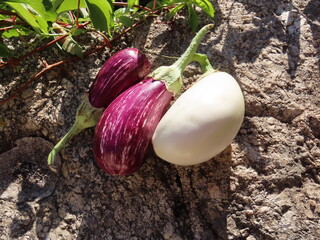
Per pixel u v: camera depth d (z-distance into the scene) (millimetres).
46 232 410
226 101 374
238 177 417
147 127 379
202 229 410
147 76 404
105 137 375
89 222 412
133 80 413
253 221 402
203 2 468
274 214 402
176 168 428
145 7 502
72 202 422
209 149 375
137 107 379
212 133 368
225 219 407
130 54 413
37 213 417
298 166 422
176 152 372
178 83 400
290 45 481
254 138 433
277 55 474
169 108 393
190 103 373
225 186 416
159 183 426
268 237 395
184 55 409
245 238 399
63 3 434
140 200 420
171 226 412
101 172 429
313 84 460
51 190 429
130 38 496
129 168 382
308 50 479
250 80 459
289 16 499
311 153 431
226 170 420
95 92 408
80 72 472
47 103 458
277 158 424
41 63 478
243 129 437
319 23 495
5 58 497
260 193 412
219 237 405
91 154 435
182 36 492
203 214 414
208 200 415
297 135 435
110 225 412
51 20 443
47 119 451
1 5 459
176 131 370
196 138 367
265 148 430
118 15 480
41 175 437
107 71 410
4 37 483
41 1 412
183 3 477
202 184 420
